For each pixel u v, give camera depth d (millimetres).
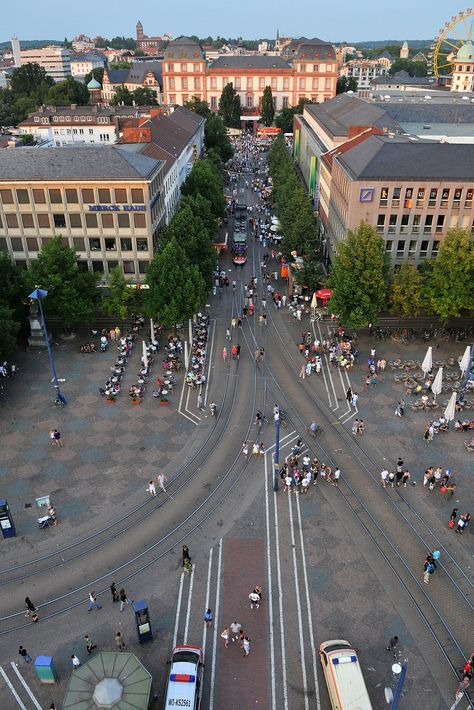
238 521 47156
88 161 77875
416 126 113938
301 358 72188
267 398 63688
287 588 41312
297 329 79875
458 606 40000
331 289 82250
